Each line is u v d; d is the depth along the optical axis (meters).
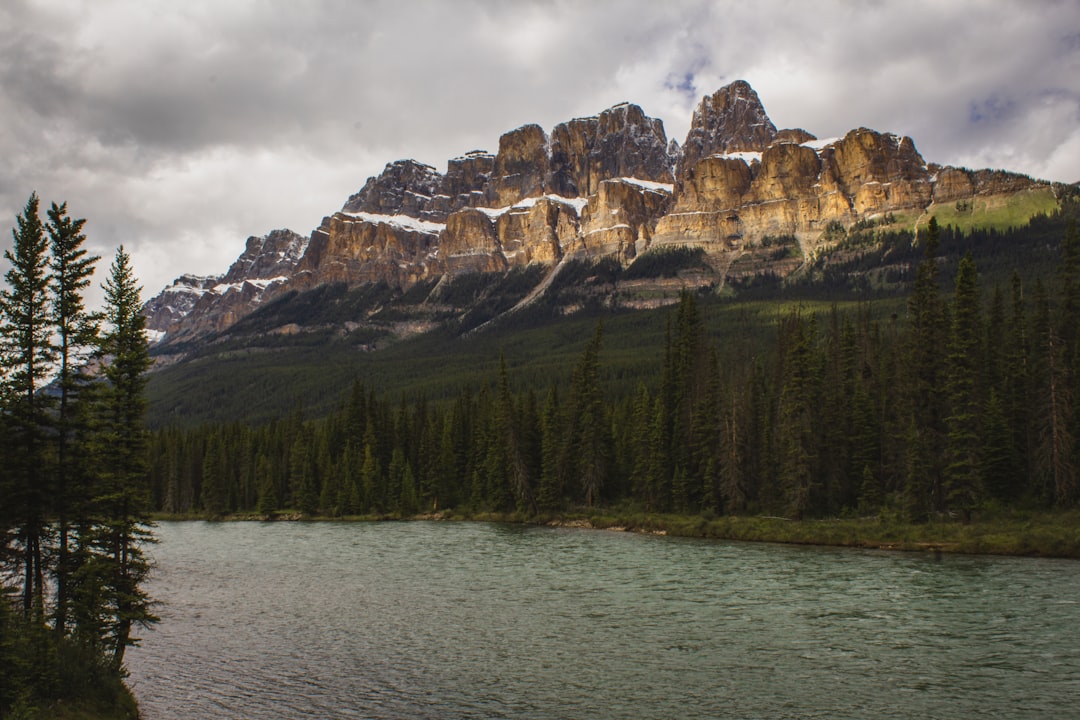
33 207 35.97
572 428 121.81
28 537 35.81
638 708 28.47
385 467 149.62
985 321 101.81
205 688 31.92
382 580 58.66
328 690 31.36
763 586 51.41
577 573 59.25
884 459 94.12
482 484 130.25
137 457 38.75
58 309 36.44
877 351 114.69
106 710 27.52
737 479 97.62
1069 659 33.16
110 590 36.22
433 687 31.41
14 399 34.72
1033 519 72.94
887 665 32.84
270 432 176.12
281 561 72.56
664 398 117.50
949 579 51.84
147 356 40.38
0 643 24.98
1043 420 78.69
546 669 33.47
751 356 169.62
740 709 28.14
